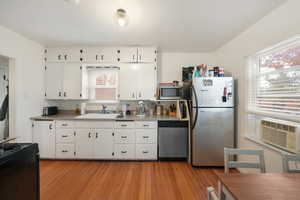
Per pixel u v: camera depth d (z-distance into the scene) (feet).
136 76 10.84
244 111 8.29
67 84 10.88
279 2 5.70
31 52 9.64
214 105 8.86
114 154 9.95
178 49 11.35
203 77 8.89
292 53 5.80
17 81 8.64
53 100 11.80
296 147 5.21
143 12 6.35
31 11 6.32
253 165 4.58
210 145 8.97
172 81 12.06
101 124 9.93
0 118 9.34
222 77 8.82
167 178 7.98
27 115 9.45
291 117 5.64
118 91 11.06
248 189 3.15
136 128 9.93
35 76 10.03
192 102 9.02
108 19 6.96
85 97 11.34
